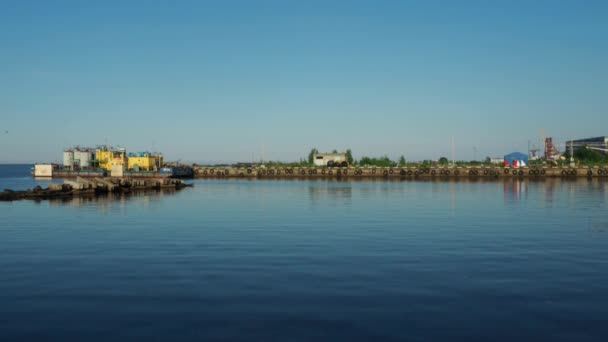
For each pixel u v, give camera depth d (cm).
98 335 1463
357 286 1980
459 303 1755
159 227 3809
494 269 2278
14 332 1488
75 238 3231
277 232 3512
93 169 16038
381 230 3612
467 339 1430
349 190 9475
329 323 1555
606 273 2203
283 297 1828
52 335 1465
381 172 17688
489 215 4688
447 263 2411
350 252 2705
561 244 2977
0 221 4219
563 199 6819
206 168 19238
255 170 18812
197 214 4838
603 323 1558
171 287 1969
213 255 2625
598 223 4031
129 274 2188
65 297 1838
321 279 2091
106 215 4728
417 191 9012
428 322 1564
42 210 5228
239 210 5275
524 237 3256
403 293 1877
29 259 2525
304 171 18588
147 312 1662
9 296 1850
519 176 16162
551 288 1948
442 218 4425
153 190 9481
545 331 1492
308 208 5519
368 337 1443
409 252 2706
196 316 1620
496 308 1700
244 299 1805
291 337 1443
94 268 2311
